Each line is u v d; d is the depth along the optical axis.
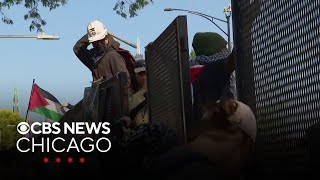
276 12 3.46
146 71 6.60
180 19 4.72
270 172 3.66
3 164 4.07
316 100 3.09
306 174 3.24
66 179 6.61
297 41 3.25
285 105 3.44
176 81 4.96
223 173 2.73
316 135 2.96
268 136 3.66
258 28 3.71
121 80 7.26
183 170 2.68
